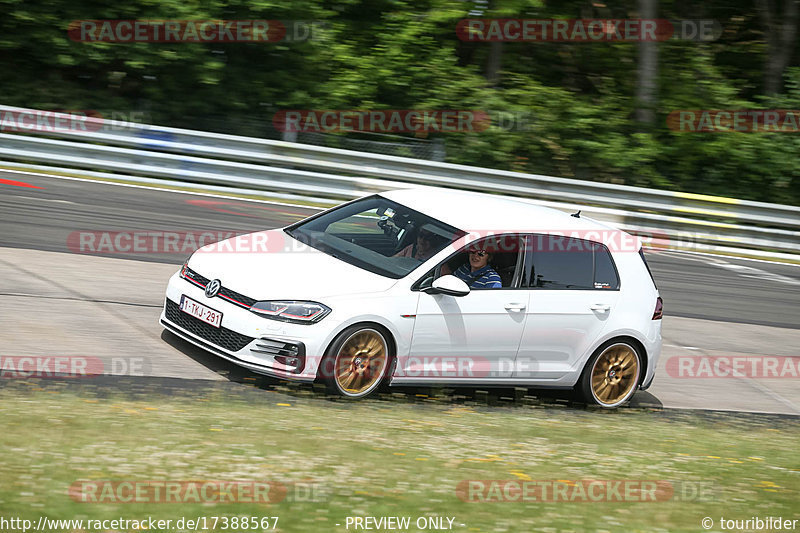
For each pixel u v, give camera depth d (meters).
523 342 19.23
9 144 38.78
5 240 26.59
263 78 52.53
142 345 18.88
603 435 17.47
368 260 18.67
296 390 17.44
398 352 17.88
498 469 13.62
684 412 21.69
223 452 12.69
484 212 20.02
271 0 50.22
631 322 20.58
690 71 59.69
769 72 64.56
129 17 49.16
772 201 58.28
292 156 42.34
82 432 12.87
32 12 47.62
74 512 9.77
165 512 10.07
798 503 13.87
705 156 57.50
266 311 17.03
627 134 57.34
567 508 12.12
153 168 40.28
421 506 11.40
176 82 51.25
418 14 55.09
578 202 45.22
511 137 54.47
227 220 34.59
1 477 10.54
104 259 26.58
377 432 15.10
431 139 54.41
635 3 61.22
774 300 36.28
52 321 19.61
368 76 53.06
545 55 61.53
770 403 23.88
